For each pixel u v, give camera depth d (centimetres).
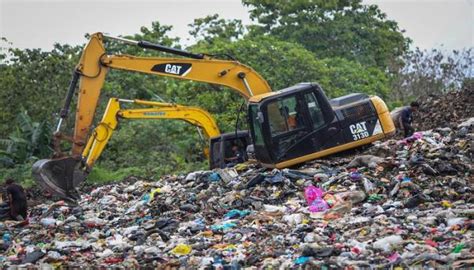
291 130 3053
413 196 2456
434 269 1702
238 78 3462
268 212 2555
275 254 2005
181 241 2327
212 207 2762
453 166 2705
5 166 4953
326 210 2481
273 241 2173
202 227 2503
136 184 3678
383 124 3139
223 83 3453
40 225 2856
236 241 2270
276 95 3058
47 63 5288
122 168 4897
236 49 5497
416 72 5984
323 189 2709
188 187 3177
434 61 6012
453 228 2064
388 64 6744
